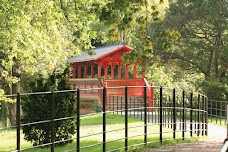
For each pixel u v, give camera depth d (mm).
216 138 16422
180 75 41438
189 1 35844
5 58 22953
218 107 32156
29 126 13414
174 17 35812
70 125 13820
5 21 17422
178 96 31172
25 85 33375
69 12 19719
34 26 19312
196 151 12242
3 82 27844
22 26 17453
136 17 13812
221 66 36812
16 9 17094
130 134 17438
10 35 17531
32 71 28234
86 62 42219
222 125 23594
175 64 39906
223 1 34781
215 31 35250
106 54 36750
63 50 27750
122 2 12406
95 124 22031
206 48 36281
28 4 18250
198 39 37875
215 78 34688
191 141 14836
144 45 14258
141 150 12320
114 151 12094
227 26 34562
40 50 18734
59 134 13641
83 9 18641
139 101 32219
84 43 18375
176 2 36000
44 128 13375
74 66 44750
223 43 36688
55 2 19734
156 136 16375
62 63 30328
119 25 13023
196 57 36594
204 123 17438
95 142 14789
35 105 13273
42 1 18234
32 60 19375
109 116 26391
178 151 12219
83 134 17359
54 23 19641
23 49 18250
